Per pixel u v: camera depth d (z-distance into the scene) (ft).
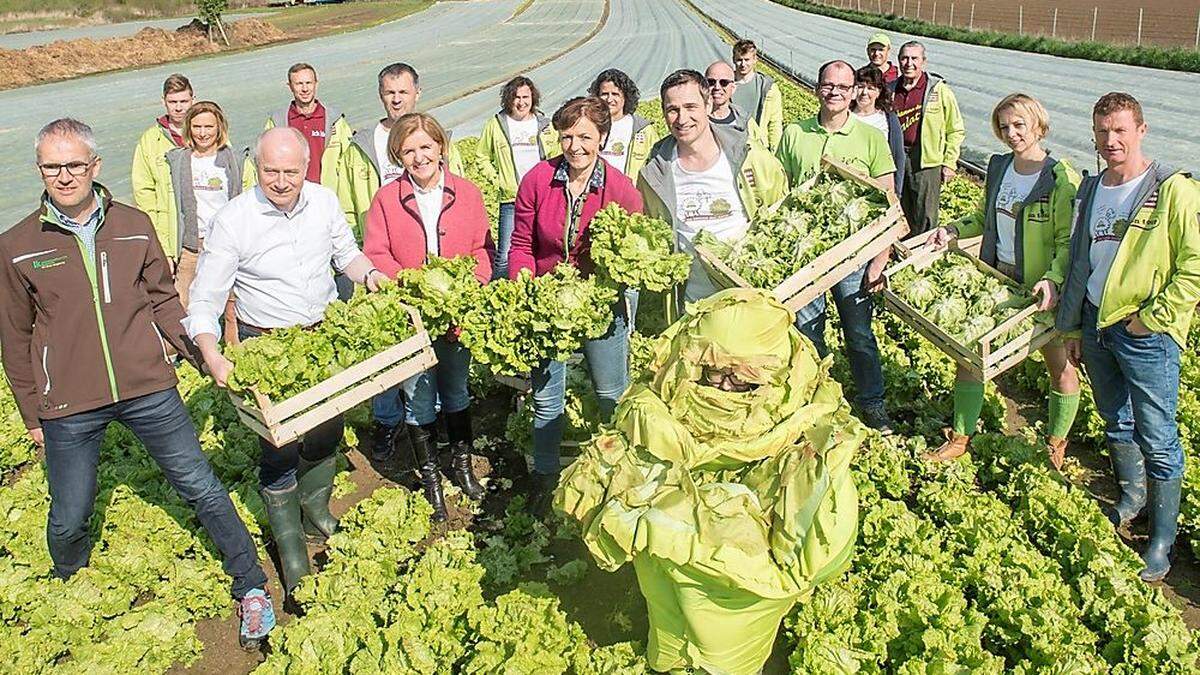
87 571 20.18
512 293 19.70
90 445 18.66
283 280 19.22
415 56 180.55
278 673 17.03
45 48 160.15
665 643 15.15
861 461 23.21
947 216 43.42
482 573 18.67
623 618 18.42
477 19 286.66
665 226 20.42
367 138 27.37
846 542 13.60
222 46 201.16
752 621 14.23
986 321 21.27
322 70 155.02
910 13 196.95
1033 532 20.99
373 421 27.37
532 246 22.20
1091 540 19.63
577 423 24.59
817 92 25.54
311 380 17.58
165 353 18.67
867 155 25.38
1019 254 21.66
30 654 18.56
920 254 23.61
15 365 18.15
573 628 17.16
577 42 199.93
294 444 19.48
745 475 14.73
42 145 16.34
